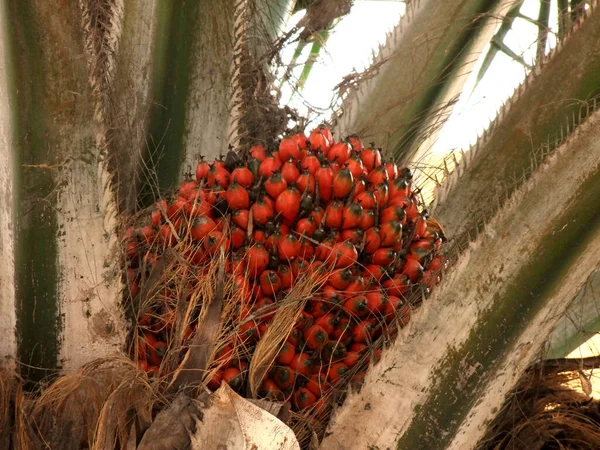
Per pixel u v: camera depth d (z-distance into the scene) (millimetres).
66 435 976
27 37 970
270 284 1079
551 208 996
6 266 1010
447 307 995
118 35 1309
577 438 1174
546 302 996
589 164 993
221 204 1134
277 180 1116
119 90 1302
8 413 989
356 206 1109
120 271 1026
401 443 994
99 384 986
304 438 1050
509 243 995
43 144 996
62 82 986
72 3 976
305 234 1105
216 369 992
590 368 1210
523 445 1160
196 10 1332
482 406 999
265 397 1034
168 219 1107
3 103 984
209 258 1101
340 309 1086
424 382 994
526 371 1177
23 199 1001
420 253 1155
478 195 1332
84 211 1010
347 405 1001
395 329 1089
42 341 1021
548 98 1272
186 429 934
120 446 959
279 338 1024
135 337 1052
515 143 1312
